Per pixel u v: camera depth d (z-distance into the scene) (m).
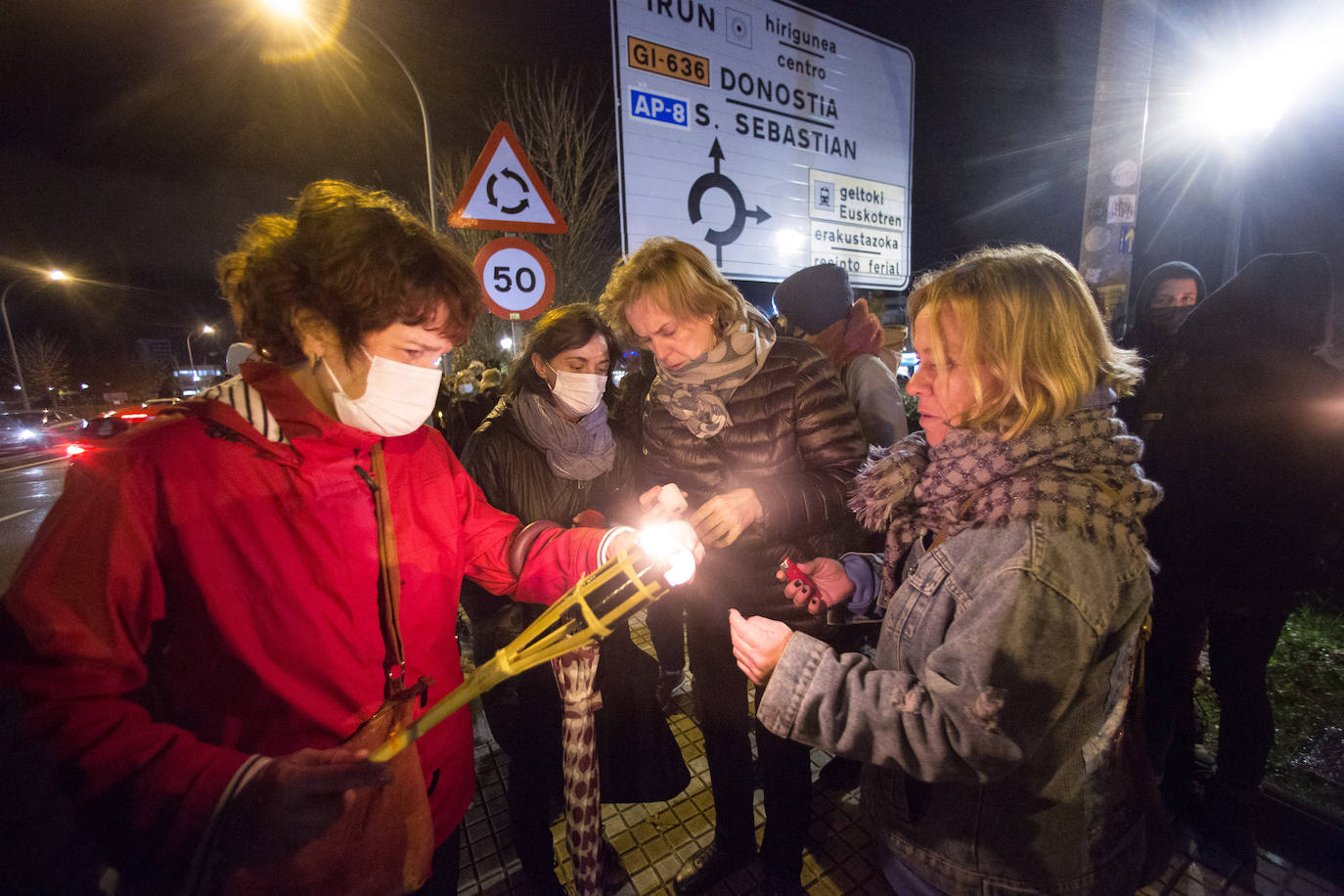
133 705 0.73
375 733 0.86
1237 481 1.65
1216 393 1.67
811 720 0.91
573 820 1.57
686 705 2.75
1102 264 3.06
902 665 0.96
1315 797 1.93
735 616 1.05
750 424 1.55
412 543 1.00
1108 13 2.87
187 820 0.66
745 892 1.78
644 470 1.81
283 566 0.83
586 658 1.50
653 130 3.76
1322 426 1.55
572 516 1.71
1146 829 0.98
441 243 0.87
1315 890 1.70
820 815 2.07
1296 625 2.82
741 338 1.53
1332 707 2.30
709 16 3.88
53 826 0.67
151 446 0.77
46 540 0.72
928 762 0.82
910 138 5.18
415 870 0.80
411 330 0.83
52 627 0.69
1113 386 0.93
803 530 1.48
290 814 0.67
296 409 0.83
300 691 0.86
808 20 4.36
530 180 3.59
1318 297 1.60
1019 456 0.86
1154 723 1.88
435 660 1.04
